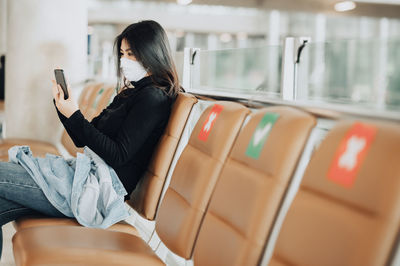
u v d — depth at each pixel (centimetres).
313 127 130
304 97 192
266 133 140
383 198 96
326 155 114
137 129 222
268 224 130
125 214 216
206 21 1688
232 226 142
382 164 99
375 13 1149
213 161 166
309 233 111
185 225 168
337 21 1376
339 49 170
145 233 275
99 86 368
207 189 165
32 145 375
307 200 115
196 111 233
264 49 214
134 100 231
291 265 114
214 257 146
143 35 230
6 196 210
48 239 171
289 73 196
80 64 425
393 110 126
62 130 423
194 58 294
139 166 231
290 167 129
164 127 229
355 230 100
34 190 213
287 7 1241
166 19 1677
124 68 236
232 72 243
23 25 410
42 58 412
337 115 134
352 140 109
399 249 94
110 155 220
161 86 231
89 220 210
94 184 214
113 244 175
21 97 415
